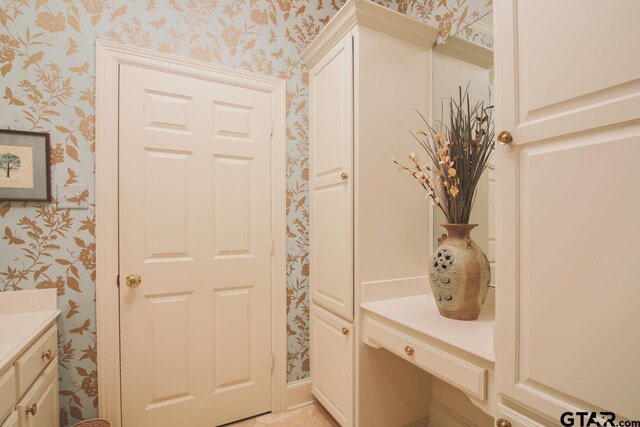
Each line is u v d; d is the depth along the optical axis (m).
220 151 1.71
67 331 1.40
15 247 1.33
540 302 0.73
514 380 0.79
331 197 1.64
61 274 1.39
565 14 0.68
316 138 1.81
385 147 1.49
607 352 0.62
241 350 1.76
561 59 0.69
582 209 0.66
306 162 1.94
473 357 0.93
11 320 1.23
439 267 1.21
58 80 1.39
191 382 1.64
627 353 0.59
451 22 1.59
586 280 0.65
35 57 1.36
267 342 1.83
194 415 1.64
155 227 1.56
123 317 1.49
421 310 1.32
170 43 1.60
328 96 1.67
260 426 1.72
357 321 1.43
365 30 1.45
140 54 1.52
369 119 1.45
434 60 1.63
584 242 0.65
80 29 1.43
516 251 0.78
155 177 1.56
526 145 0.76
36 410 1.08
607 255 0.62
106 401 1.45
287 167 1.88
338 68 1.58
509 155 0.79
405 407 1.56
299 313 1.92
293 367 1.90
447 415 1.56
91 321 1.44
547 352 0.72
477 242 1.43
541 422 0.74
